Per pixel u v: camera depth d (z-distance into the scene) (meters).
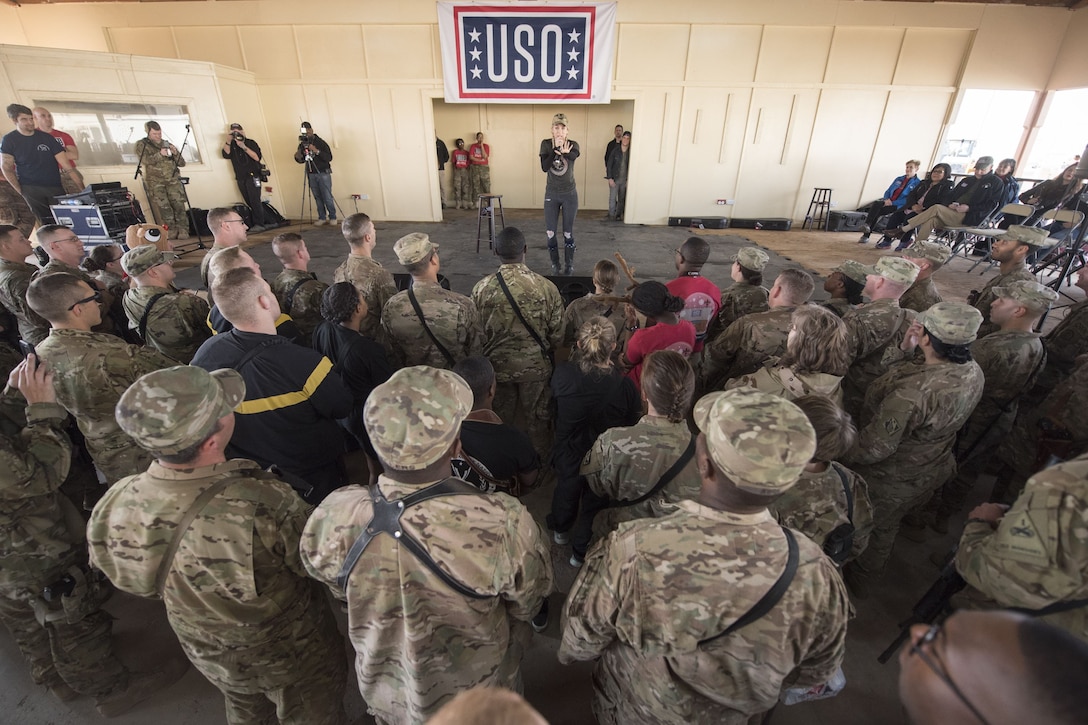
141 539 0.91
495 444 1.52
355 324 2.01
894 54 7.86
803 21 7.65
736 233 8.29
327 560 0.87
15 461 1.18
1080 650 0.40
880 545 1.78
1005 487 2.08
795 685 0.95
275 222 8.29
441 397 0.84
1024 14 7.52
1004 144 8.56
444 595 0.84
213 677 1.07
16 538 1.22
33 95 5.86
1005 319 1.98
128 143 6.70
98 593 1.40
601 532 1.59
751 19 7.66
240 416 1.47
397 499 0.84
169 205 6.82
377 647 0.89
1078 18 7.41
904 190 7.67
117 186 5.22
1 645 1.67
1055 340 2.37
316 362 1.56
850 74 7.98
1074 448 1.61
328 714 1.24
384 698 0.98
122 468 1.65
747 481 0.72
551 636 1.74
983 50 7.75
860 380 2.29
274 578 1.01
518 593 0.91
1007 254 2.72
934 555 2.07
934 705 0.45
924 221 6.77
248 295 1.50
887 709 1.51
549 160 5.20
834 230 8.62
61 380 1.48
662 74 8.03
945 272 6.02
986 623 0.44
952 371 1.49
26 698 1.51
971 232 6.12
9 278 2.36
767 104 8.18
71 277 1.53
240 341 1.52
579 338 1.81
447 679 0.92
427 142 8.46
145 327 2.10
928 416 1.51
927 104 8.12
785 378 1.54
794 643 0.78
